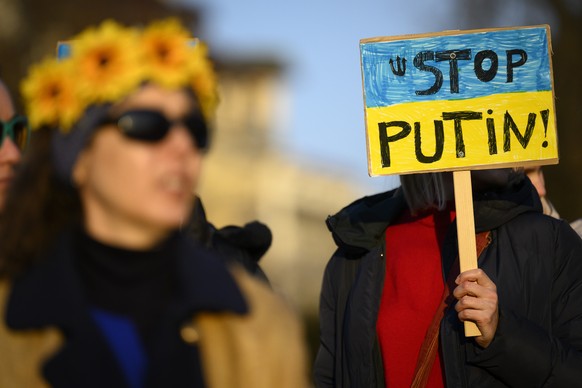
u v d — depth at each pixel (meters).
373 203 4.07
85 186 2.44
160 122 2.34
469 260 3.58
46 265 2.42
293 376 2.52
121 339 2.39
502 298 3.62
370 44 3.87
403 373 3.73
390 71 3.86
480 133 3.79
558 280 3.69
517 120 3.80
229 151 26.42
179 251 2.49
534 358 3.50
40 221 2.49
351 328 3.85
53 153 2.44
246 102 26.75
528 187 3.82
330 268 4.10
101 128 2.37
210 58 2.53
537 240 3.69
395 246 3.89
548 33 3.83
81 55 2.37
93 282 2.42
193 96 2.44
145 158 2.34
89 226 2.43
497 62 3.83
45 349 2.35
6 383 2.36
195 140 2.42
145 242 2.41
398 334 3.75
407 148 3.82
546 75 3.82
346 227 3.96
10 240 2.48
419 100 3.84
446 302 3.69
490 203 3.70
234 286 2.49
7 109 3.21
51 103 2.40
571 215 13.25
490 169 3.83
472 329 3.50
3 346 2.37
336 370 3.99
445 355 3.62
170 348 2.37
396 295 3.81
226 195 26.39
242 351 2.45
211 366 2.43
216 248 3.58
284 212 28.39
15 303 2.38
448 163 3.78
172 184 2.36
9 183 2.56
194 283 2.44
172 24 2.42
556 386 3.54
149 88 2.38
